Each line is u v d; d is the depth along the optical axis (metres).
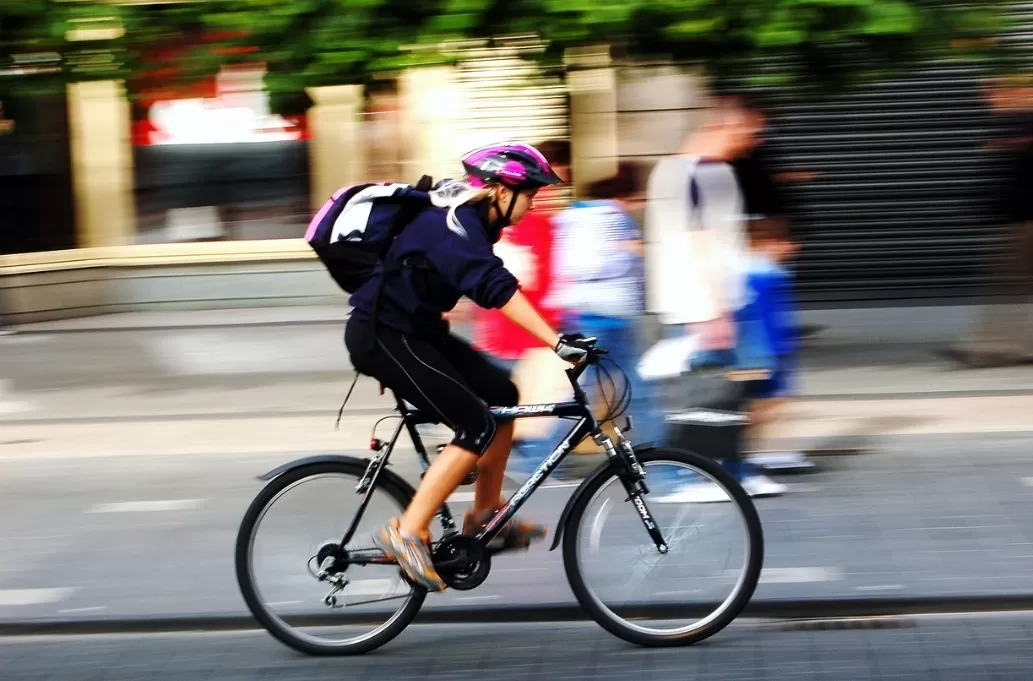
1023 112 11.18
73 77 10.33
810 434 9.02
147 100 10.54
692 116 9.73
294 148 16.30
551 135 13.84
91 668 5.41
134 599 6.25
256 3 9.84
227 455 9.20
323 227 5.30
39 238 16.34
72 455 9.34
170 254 16.58
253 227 16.56
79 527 7.52
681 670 5.18
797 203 15.07
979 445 8.61
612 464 5.42
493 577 6.38
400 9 9.84
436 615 5.92
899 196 15.06
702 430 7.44
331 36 9.75
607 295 7.57
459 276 5.10
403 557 5.22
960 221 15.09
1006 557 6.38
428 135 14.88
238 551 5.49
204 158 16.45
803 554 6.54
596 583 5.47
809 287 15.32
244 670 5.36
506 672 5.23
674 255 7.45
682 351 7.53
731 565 5.47
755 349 7.52
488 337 7.52
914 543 6.65
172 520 7.61
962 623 5.61
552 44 9.92
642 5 9.35
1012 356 11.47
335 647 5.50
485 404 5.36
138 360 13.37
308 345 13.95
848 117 14.89
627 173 7.76
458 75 13.30
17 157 16.16
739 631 5.63
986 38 10.32
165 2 9.99
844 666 5.14
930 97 14.80
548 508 7.16
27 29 9.99
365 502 5.48
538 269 7.64
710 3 9.42
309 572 5.51
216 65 10.05
